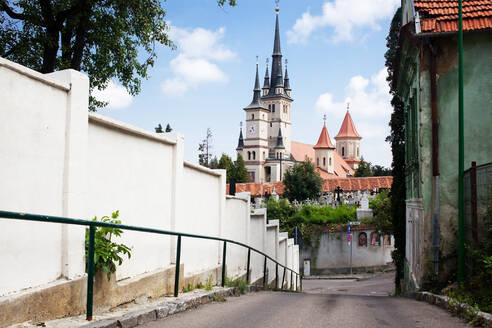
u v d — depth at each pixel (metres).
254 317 6.80
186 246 9.67
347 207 44.03
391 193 23.22
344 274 40.47
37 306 4.92
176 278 7.89
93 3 15.83
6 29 16.34
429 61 13.31
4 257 4.69
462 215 11.22
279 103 144.25
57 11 15.81
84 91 5.89
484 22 12.73
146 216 7.95
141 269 7.71
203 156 98.94
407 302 11.02
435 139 13.15
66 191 5.57
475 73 13.12
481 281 9.49
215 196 11.80
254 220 17.20
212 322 6.14
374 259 41.31
